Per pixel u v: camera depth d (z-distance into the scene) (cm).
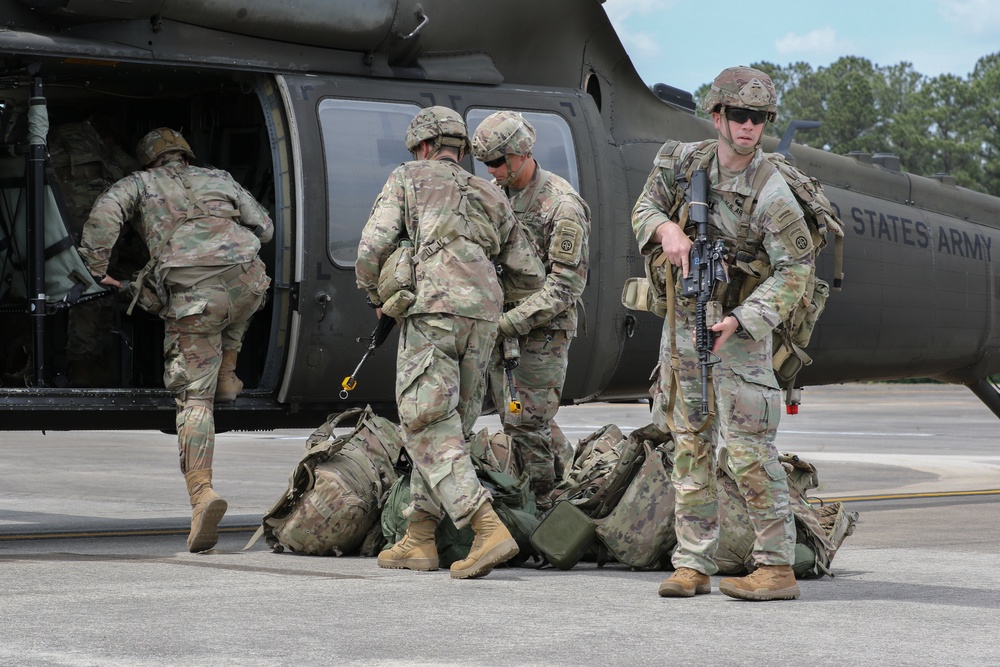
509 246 966
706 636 689
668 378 832
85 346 1175
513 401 1019
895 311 1736
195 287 1037
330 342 1145
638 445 986
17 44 1025
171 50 1103
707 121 1538
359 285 934
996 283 1952
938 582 901
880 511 1488
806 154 1697
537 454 1097
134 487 1941
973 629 716
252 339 1246
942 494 1753
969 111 13688
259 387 1151
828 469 2275
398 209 925
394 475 1047
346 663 613
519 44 1291
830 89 15488
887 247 1727
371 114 1181
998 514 1445
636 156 1377
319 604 785
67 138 1170
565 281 1034
